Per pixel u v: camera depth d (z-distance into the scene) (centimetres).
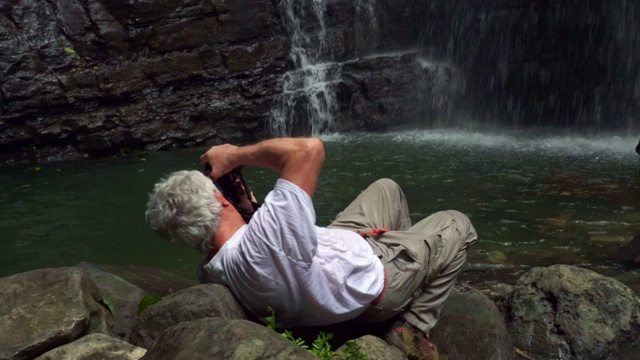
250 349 239
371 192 351
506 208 668
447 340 335
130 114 1041
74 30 1034
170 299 297
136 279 427
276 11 1171
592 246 557
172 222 287
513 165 855
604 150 944
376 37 1261
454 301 356
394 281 305
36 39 1009
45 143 998
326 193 736
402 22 1273
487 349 327
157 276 452
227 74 1119
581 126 1199
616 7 1207
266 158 291
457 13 1286
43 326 300
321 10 1212
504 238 583
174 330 259
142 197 754
